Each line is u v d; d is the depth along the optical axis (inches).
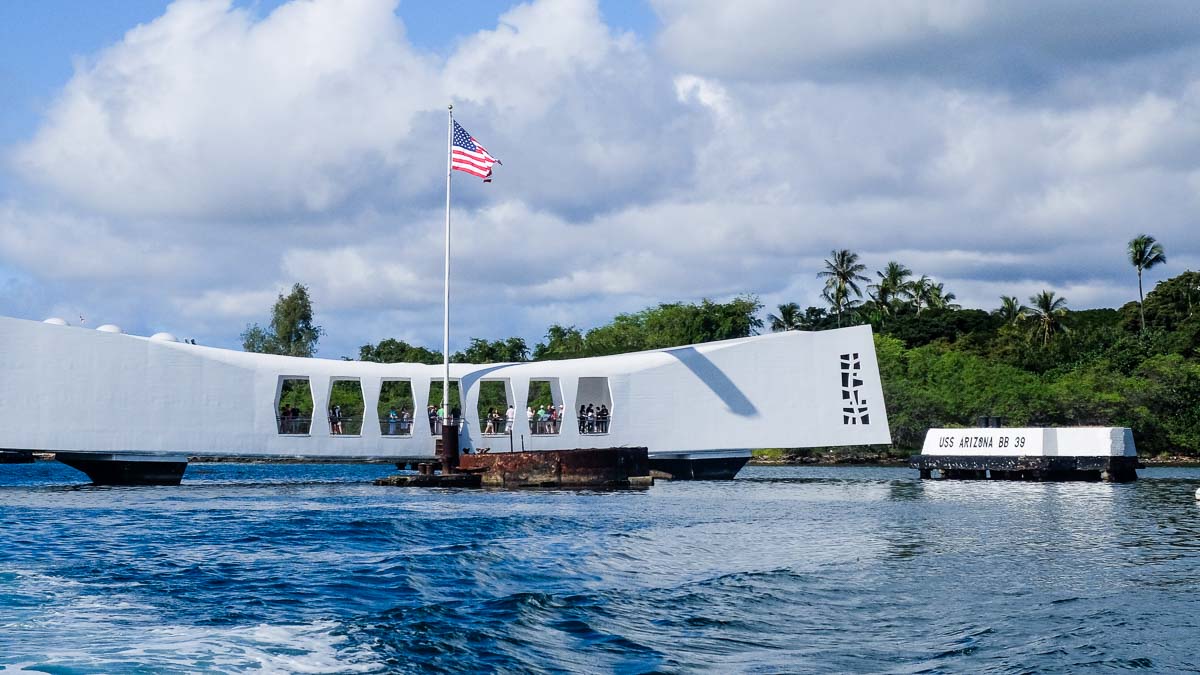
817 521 1066.7
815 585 640.4
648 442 1990.7
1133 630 506.9
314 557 748.0
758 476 2177.7
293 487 1705.2
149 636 473.7
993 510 1211.2
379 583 631.8
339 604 564.1
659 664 444.8
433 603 566.3
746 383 2038.6
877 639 494.0
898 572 695.1
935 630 512.7
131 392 1710.1
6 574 651.5
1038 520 1082.7
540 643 476.7
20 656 426.9
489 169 1795.0
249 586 620.1
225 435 1768.0
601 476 1681.8
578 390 2293.3
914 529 987.3
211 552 777.6
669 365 2016.5
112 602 561.3
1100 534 942.4
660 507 1247.5
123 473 1753.2
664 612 551.2
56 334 1667.1
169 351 1743.4
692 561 749.9
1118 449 1786.4
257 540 858.1
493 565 706.2
